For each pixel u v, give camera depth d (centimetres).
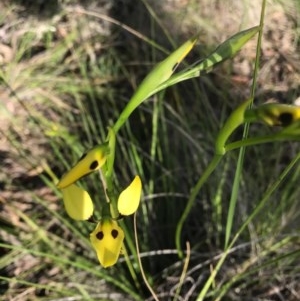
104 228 10
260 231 18
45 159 20
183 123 19
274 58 23
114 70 22
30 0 24
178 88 21
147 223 18
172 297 17
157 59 23
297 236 16
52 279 17
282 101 22
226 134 10
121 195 11
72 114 21
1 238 18
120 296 17
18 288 17
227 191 18
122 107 21
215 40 23
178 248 16
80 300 17
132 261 17
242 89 22
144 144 20
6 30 23
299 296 17
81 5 24
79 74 22
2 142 20
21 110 21
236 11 24
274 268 17
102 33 23
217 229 17
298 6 24
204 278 17
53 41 23
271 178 19
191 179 18
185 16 23
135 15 24
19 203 19
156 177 19
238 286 17
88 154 9
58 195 17
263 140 9
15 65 22
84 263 17
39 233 17
